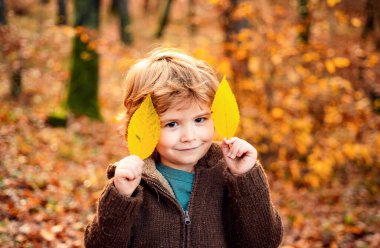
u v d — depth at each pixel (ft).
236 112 5.11
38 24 49.57
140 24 67.56
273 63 16.81
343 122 17.71
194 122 5.27
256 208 5.28
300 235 15.06
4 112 26.23
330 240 14.56
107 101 35.19
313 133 18.42
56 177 17.60
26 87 34.32
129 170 4.79
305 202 19.11
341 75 17.95
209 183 5.57
